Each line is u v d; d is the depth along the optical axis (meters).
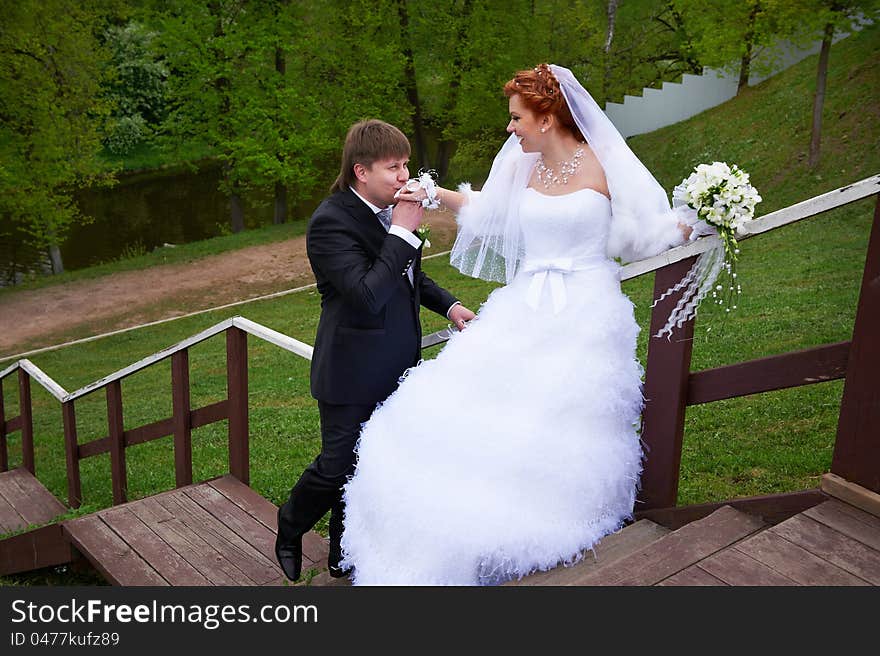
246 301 16.33
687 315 2.65
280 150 20.11
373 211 2.84
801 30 16.20
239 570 3.67
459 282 15.22
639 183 2.73
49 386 6.88
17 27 17.08
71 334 15.52
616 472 2.72
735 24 15.84
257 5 20.66
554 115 2.82
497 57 20.77
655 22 24.42
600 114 2.79
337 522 3.13
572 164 2.84
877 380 2.28
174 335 14.81
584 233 2.82
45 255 22.86
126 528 4.12
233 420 4.56
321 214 2.78
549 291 2.83
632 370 2.82
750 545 2.28
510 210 3.02
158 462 8.33
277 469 6.74
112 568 3.75
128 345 14.51
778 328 7.64
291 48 20.05
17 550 4.78
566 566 2.59
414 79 22.59
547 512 2.61
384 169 2.74
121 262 19.91
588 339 2.75
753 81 20.39
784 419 5.69
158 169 31.78
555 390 2.67
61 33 17.75
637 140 21.59
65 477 8.45
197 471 7.56
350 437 2.94
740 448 5.31
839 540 2.27
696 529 2.47
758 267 10.76
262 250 19.69
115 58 31.94
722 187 2.46
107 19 32.31
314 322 14.08
